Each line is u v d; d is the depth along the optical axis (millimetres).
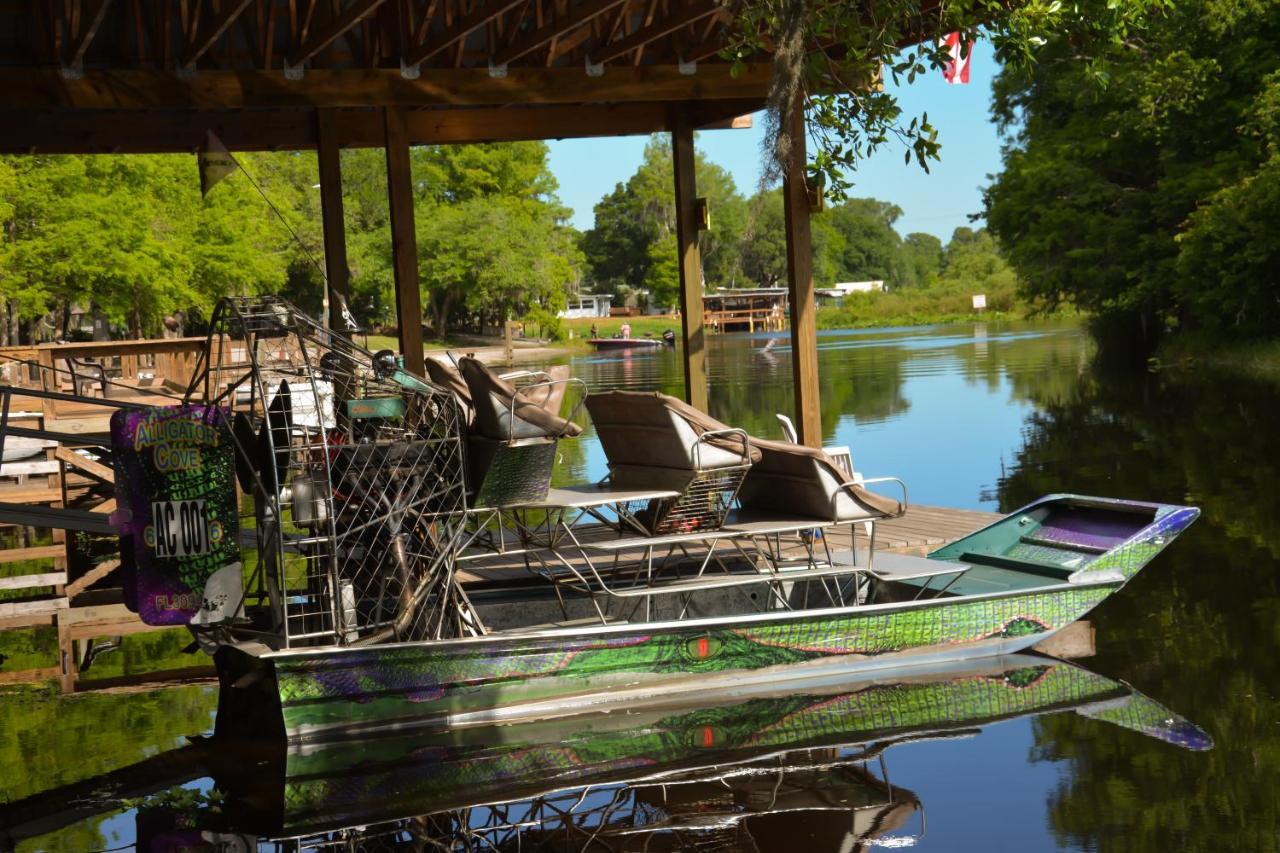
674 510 6379
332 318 9492
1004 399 21031
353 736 5500
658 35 9039
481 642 5562
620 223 100250
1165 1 7633
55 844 4387
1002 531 7438
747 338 61656
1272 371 23938
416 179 59094
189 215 31953
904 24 7953
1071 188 31500
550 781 4910
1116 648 6543
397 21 9531
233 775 5094
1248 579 7801
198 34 8680
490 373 5820
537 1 9359
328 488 5418
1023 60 7156
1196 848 4066
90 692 6641
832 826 4348
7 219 24797
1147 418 17047
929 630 6395
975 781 4754
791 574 6430
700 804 4602
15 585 9570
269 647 5488
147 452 5613
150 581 5617
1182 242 27625
